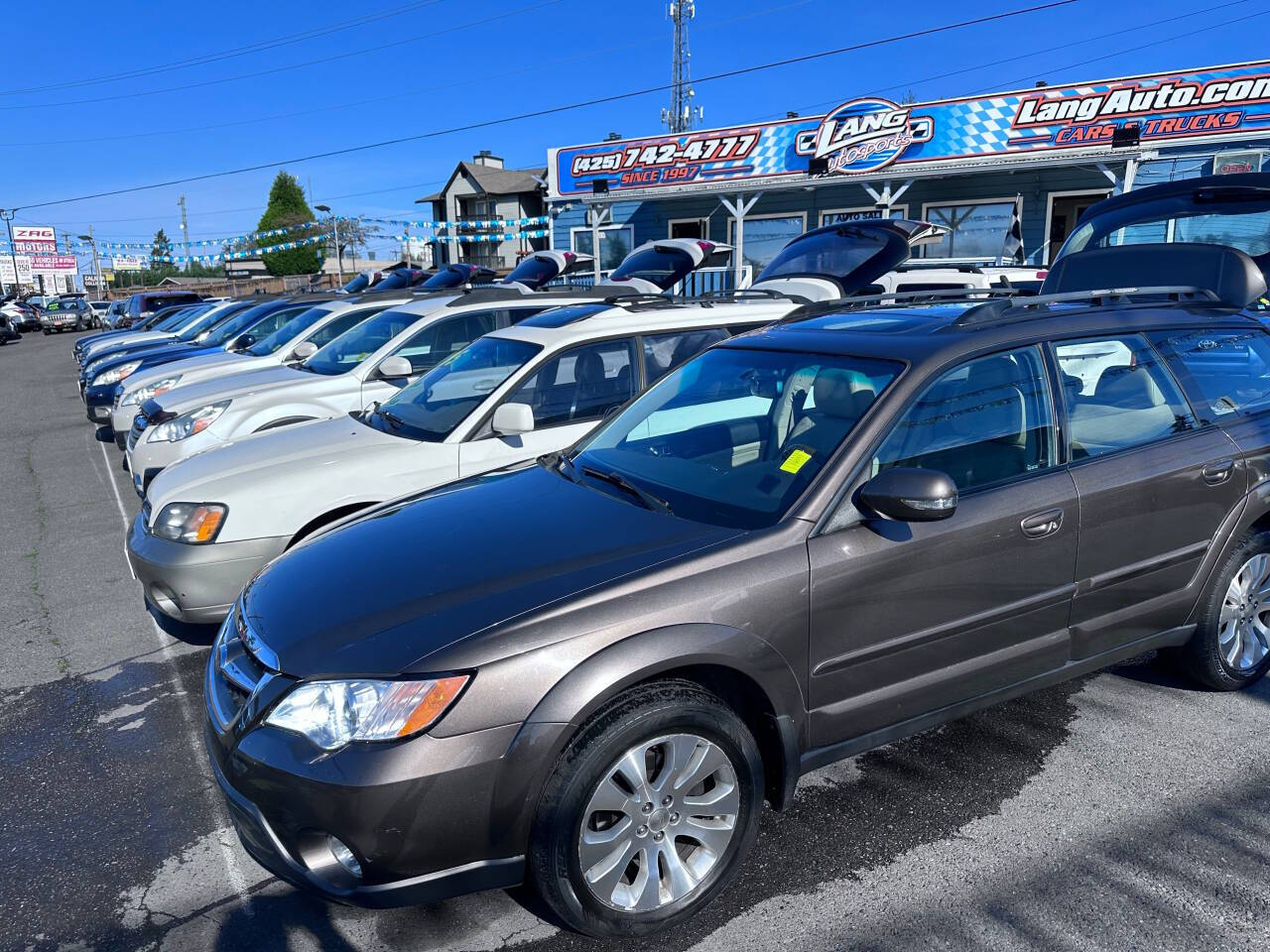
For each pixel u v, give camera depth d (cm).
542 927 259
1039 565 307
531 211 4319
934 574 285
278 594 284
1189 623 361
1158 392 352
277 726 237
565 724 230
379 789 220
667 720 242
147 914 270
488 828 230
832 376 317
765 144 1566
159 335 1634
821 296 765
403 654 234
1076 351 334
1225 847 282
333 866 233
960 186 1586
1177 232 633
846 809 310
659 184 1695
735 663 252
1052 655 321
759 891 271
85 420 1363
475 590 253
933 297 393
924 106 1406
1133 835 289
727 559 259
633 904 246
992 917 254
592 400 512
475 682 228
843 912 259
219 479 445
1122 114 1294
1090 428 330
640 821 245
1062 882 268
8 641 492
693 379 368
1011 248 1389
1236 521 359
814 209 1731
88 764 360
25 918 270
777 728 265
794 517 271
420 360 716
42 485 903
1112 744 346
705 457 327
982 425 306
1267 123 1210
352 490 448
